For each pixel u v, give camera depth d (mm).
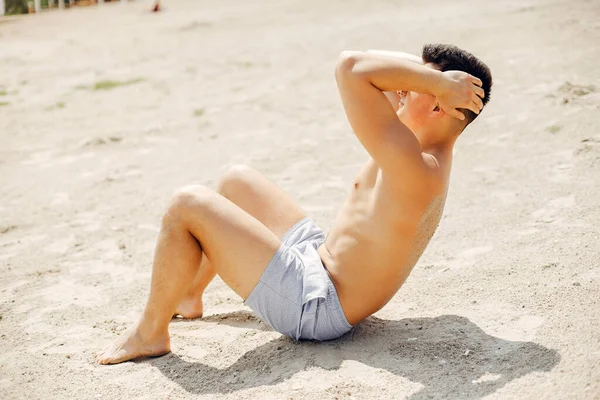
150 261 4414
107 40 12875
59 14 17469
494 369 2711
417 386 2658
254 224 2939
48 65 11062
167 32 13172
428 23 10828
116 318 3645
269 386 2766
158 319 3072
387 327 3166
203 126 7375
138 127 7547
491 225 4270
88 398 2838
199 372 2959
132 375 2979
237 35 12148
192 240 2971
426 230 2875
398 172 2740
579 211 4203
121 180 6027
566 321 2982
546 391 2523
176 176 6012
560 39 8602
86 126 7754
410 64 2725
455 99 2711
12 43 13203
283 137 6750
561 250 3711
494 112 6441
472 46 8836
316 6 14703
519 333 2955
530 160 5238
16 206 5570
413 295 3506
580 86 6703
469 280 3574
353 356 2914
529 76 7312
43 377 3033
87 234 4930
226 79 9172
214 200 2938
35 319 3688
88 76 10094
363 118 2752
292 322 2943
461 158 5547
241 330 3344
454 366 2766
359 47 9797
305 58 9750
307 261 2955
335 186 5406
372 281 2895
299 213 3291
